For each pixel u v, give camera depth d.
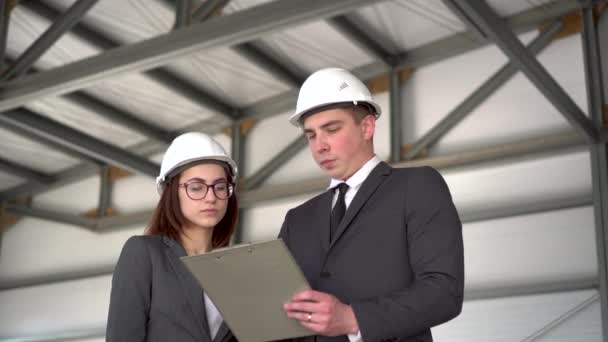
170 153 2.50
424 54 7.42
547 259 6.51
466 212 6.95
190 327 2.30
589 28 6.64
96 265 9.29
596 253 6.30
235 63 7.61
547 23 6.81
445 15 6.89
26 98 6.16
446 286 1.99
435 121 7.34
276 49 7.53
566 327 6.32
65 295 9.43
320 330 1.90
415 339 2.06
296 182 7.96
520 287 6.56
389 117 7.55
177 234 2.47
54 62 7.61
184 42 5.36
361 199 2.19
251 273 1.90
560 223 6.52
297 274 1.88
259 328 2.04
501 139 6.92
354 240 2.14
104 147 8.19
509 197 6.79
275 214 8.16
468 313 6.79
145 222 8.95
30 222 9.98
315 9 4.82
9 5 6.70
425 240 2.06
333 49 7.47
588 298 6.28
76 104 8.15
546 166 6.67
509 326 6.58
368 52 7.39
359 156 2.26
